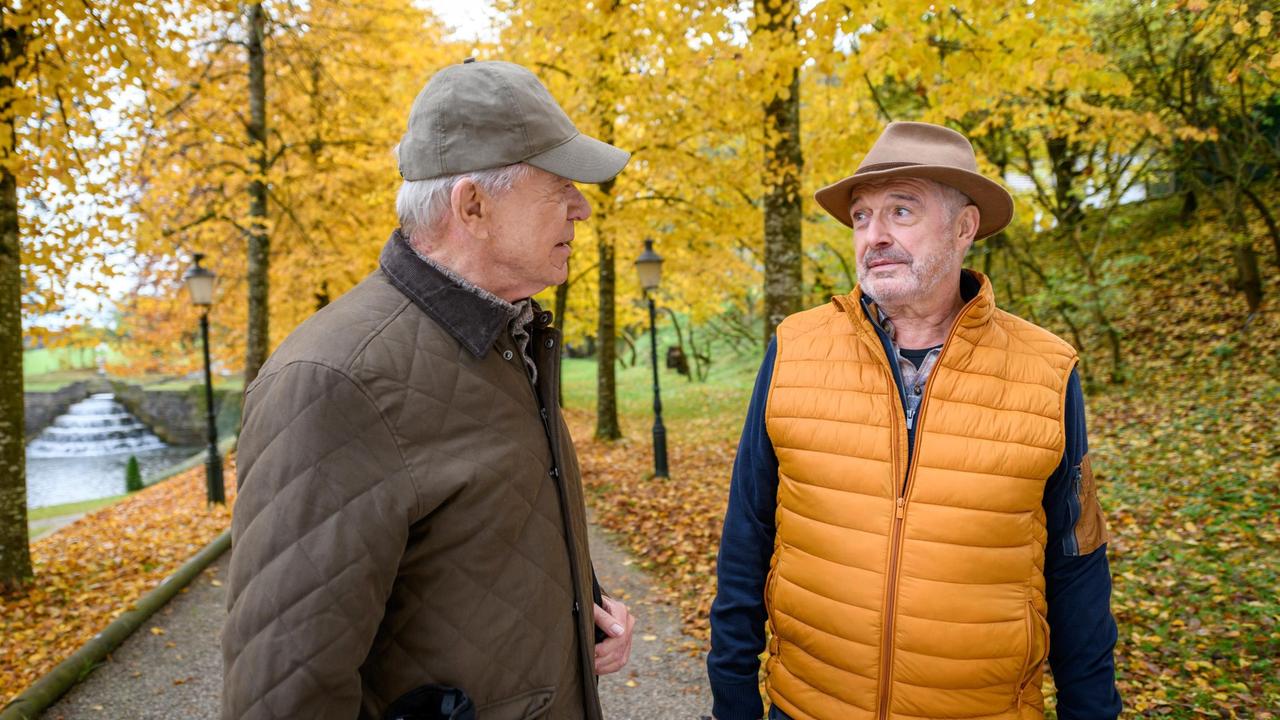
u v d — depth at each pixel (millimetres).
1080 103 6711
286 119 11055
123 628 4547
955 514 1327
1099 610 1373
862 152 5941
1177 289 10453
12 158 4391
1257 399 6895
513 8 7586
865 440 1406
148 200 8227
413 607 967
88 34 4508
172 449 29188
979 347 1403
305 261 11180
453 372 1005
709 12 4227
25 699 3598
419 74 9711
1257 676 3094
